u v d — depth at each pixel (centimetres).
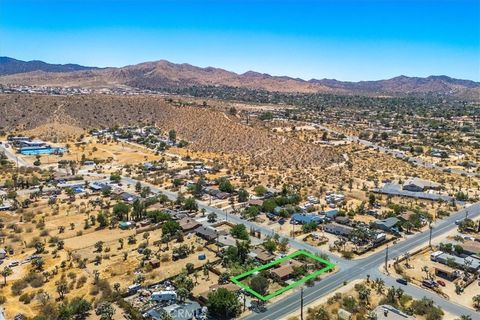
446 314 11019
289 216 18488
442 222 18125
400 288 11844
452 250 14862
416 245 15588
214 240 15538
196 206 19138
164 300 11450
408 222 17038
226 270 13200
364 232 15788
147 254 14062
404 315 10325
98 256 13950
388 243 15762
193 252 14612
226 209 19512
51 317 10519
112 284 12325
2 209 18638
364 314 10819
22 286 12144
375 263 14012
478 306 11450
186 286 11862
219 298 10838
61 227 16512
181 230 16225
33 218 17700
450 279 12975
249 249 14412
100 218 16988
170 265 13588
